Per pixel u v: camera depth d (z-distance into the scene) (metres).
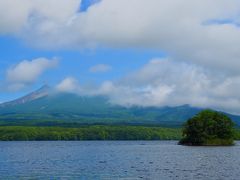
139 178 66.69
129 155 135.88
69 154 145.75
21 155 140.25
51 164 97.50
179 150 161.00
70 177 69.12
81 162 103.75
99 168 85.31
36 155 139.88
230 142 199.75
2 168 86.94
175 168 84.00
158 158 117.25
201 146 194.50
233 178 66.31
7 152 162.88
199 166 88.31
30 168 86.56
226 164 93.06
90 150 179.38
